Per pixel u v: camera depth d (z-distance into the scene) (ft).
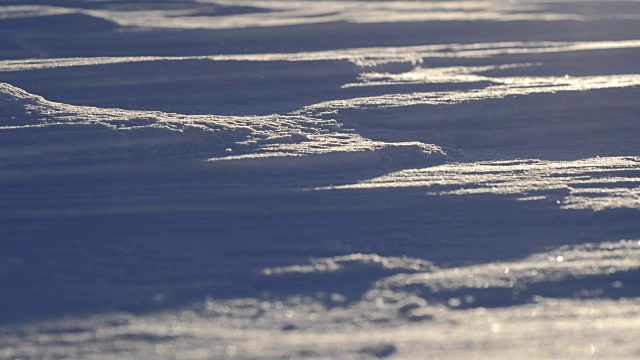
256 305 51.88
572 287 53.88
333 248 59.93
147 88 99.66
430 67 117.91
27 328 49.26
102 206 65.57
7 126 78.89
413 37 142.00
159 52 128.88
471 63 119.65
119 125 77.87
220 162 72.33
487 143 84.74
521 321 49.44
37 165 71.72
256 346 46.73
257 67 106.32
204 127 78.69
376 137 83.87
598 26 150.92
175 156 73.87
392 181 71.31
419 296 52.85
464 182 71.20
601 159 79.56
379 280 55.16
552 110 92.07
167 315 50.62
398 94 98.99
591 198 68.18
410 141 83.30
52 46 129.70
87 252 58.90
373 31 142.41
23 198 67.10
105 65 103.81
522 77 112.16
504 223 63.87
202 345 46.93
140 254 58.80
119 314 50.78
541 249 59.82
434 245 60.54
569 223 63.72
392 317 50.08
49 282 54.95
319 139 80.69
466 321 49.55
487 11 175.11
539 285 54.13
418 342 46.85
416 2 198.18
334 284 54.65
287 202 66.95
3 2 164.76
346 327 48.88
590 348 45.98
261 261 57.98
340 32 140.67
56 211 64.90
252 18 161.38
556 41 142.61
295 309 51.26
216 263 57.67
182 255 58.75
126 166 72.02
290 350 46.21
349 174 72.95
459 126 88.17
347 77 106.52
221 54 128.06
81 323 49.73
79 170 71.26
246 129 80.38
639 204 66.64
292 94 99.81
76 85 99.60
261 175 71.67
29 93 93.30
